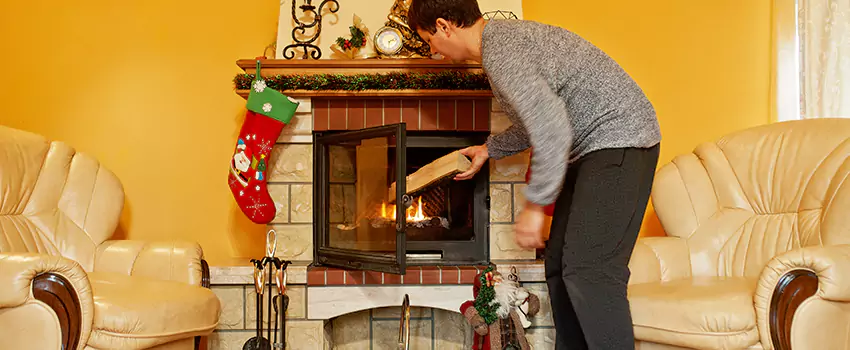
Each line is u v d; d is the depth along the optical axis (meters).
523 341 2.36
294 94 2.81
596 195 1.75
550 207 2.14
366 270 2.53
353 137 2.62
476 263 2.83
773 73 3.23
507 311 2.32
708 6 3.31
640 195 1.83
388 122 2.85
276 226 2.88
